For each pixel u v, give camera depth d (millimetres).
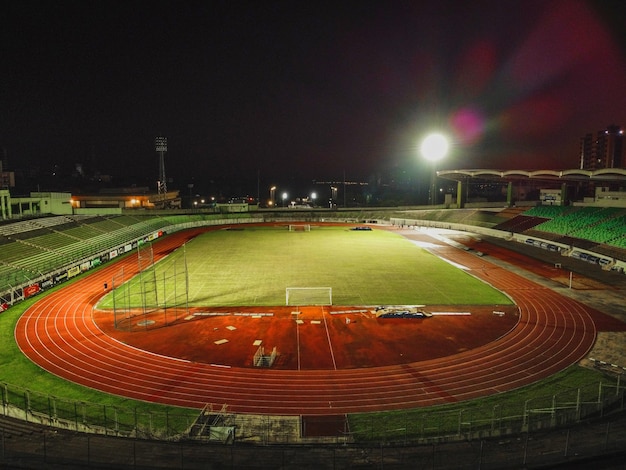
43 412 22859
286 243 79562
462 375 27453
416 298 44062
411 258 65250
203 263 61562
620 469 16719
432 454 18625
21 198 72938
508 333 34375
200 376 27344
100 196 114875
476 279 51812
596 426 20984
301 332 34781
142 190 130000
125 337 33750
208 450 19000
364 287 48312
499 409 23359
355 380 26812
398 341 32906
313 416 22797
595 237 65750
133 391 25453
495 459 17906
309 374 27578
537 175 85750
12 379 26828
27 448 19016
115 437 20188
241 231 96625
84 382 26516
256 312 39750
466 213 103625
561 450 18453
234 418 22453
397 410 23406
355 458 18406
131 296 45250
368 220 114875
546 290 46781
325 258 65188
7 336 33875
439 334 34281
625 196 77625
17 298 43031
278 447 19484
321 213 119375
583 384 26000
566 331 34625
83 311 40219
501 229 86688
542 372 27734
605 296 44375
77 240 64938
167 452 18750
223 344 32406
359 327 35875
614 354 30297
